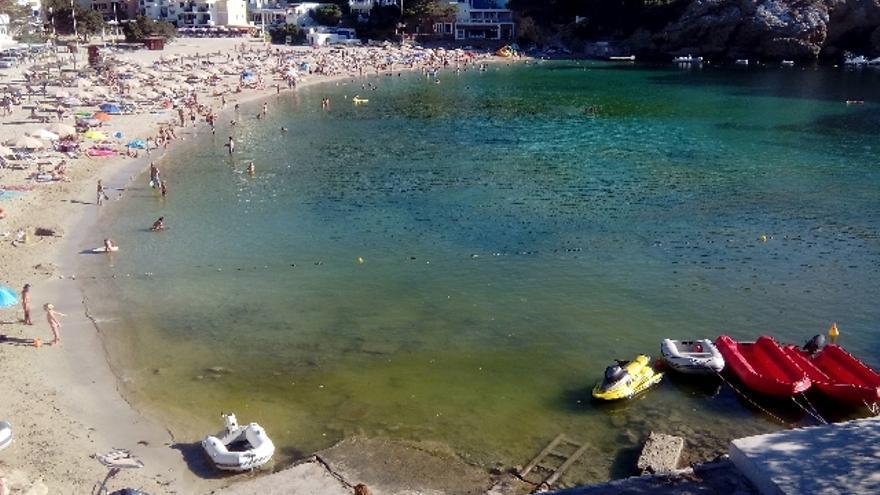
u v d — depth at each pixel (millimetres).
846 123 84500
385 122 88750
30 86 91562
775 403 26094
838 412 25469
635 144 73938
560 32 184625
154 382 27422
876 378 25797
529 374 28188
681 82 130125
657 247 42375
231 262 40500
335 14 198000
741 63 159125
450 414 25359
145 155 66250
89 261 40219
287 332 31828
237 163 64875
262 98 107875
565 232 45312
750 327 32188
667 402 26281
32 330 31391
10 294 32156
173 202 52250
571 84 130000
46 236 43750
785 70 144750
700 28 164750
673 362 27891
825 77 132875
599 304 34594
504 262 40188
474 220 48000
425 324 32594
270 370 28469
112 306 34250
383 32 189125
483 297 35500
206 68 124312
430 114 95562
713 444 23641
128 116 82562
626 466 22438
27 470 21422
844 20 155625
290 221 48062
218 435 23141
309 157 67688
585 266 39438
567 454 23031
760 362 28047
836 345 29062
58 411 25000
